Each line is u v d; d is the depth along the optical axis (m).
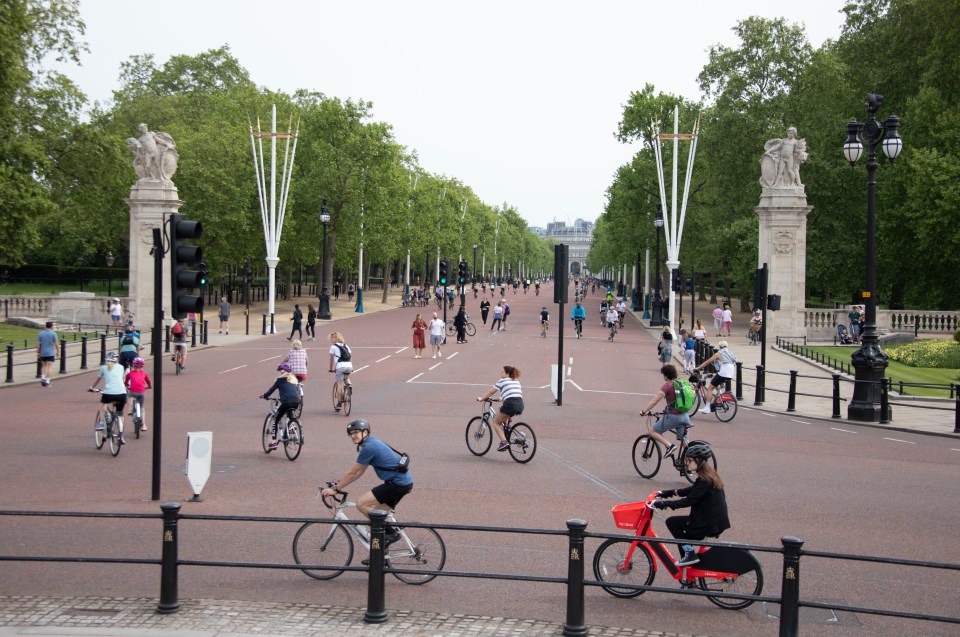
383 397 26.56
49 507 13.17
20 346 39.31
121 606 9.19
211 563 9.04
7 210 41.50
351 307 84.19
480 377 32.50
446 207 116.12
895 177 57.59
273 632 8.44
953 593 10.09
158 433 13.74
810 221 62.16
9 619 8.72
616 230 88.25
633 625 8.94
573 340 52.72
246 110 80.25
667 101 74.75
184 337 32.81
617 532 12.10
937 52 54.91
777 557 11.34
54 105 52.62
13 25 40.12
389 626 8.70
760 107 61.78
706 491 9.48
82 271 87.19
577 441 19.78
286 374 17.31
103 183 55.78
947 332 50.19
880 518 13.31
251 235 72.81
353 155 76.56
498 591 9.95
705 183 75.44
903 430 22.59
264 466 16.55
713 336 56.25
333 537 10.36
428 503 13.68
